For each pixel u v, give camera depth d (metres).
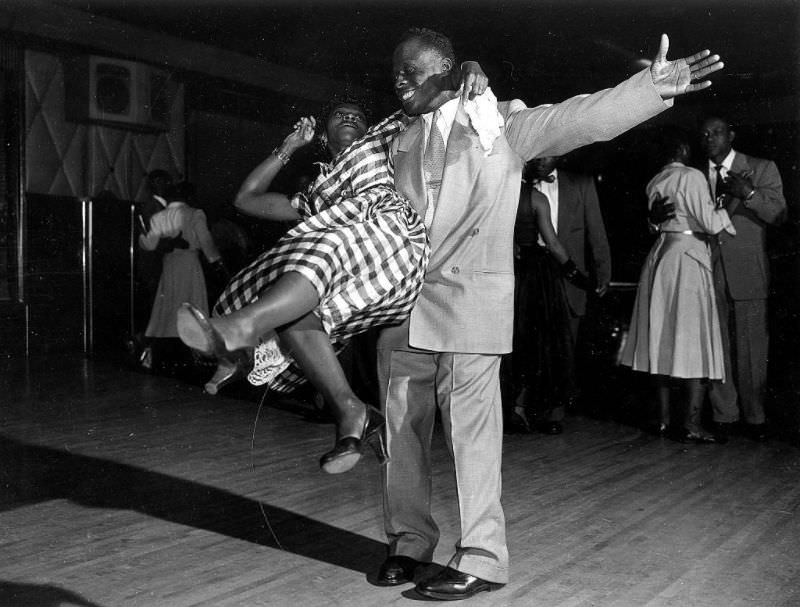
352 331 2.73
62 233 9.33
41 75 9.27
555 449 5.15
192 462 4.68
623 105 2.68
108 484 4.21
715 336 5.32
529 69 10.88
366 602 2.76
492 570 2.81
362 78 11.28
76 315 9.41
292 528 3.54
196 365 8.26
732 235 5.45
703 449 5.18
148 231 8.46
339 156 2.91
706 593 2.85
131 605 2.71
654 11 8.74
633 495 4.10
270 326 2.28
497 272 2.87
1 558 3.14
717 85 11.03
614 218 11.16
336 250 2.45
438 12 9.09
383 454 2.57
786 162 10.82
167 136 10.38
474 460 2.85
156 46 9.98
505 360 5.71
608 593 2.85
